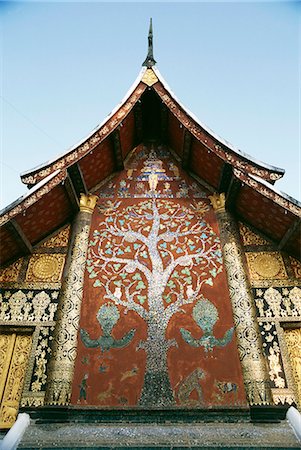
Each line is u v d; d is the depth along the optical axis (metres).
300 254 7.07
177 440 4.71
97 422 5.45
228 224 7.61
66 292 6.66
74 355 6.06
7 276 6.99
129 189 8.41
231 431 5.00
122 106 7.81
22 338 6.47
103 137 7.39
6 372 6.14
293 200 6.44
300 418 5.09
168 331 6.38
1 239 6.58
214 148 7.29
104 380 5.88
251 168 7.04
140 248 7.39
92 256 7.27
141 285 6.89
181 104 7.83
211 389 5.80
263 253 7.29
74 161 7.07
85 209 7.86
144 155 9.11
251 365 5.86
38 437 4.82
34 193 6.52
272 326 6.38
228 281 6.86
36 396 5.74
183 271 7.07
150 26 8.96
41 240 7.59
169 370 5.99
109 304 6.66
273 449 4.53
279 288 6.77
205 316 6.52
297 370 6.11
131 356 6.12
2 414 5.76
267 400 5.52
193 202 8.14
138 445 4.57
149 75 8.29
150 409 5.58
